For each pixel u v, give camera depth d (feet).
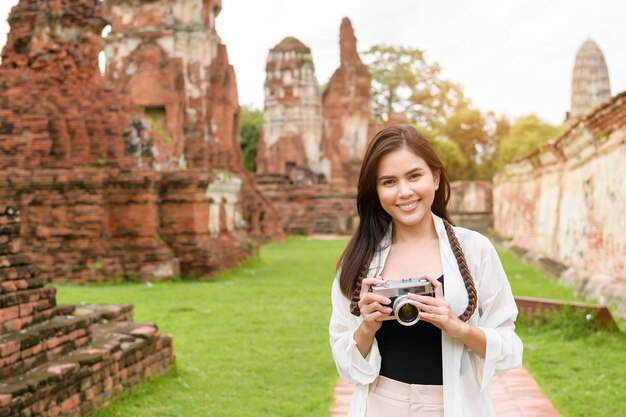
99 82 54.95
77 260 48.24
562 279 48.29
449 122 188.44
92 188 48.80
